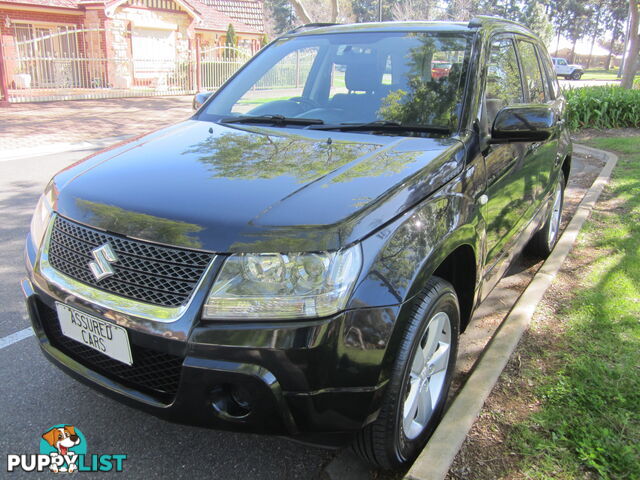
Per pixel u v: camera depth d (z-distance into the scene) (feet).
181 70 69.97
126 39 68.13
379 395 6.71
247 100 11.92
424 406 8.14
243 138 9.57
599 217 19.04
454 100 9.93
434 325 7.90
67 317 7.32
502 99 11.37
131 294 6.75
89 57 67.62
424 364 7.98
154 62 70.69
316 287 6.26
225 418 6.48
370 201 6.97
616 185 23.65
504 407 8.97
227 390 6.48
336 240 6.38
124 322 6.65
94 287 7.05
